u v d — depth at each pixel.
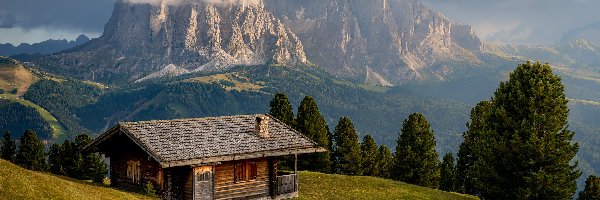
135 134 41.62
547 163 51.28
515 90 53.69
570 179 51.75
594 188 72.56
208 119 47.16
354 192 55.91
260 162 45.62
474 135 86.81
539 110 51.94
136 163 44.25
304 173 67.81
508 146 52.34
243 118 49.25
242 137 45.12
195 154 40.56
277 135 47.22
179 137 42.75
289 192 47.97
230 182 43.31
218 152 41.72
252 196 44.78
